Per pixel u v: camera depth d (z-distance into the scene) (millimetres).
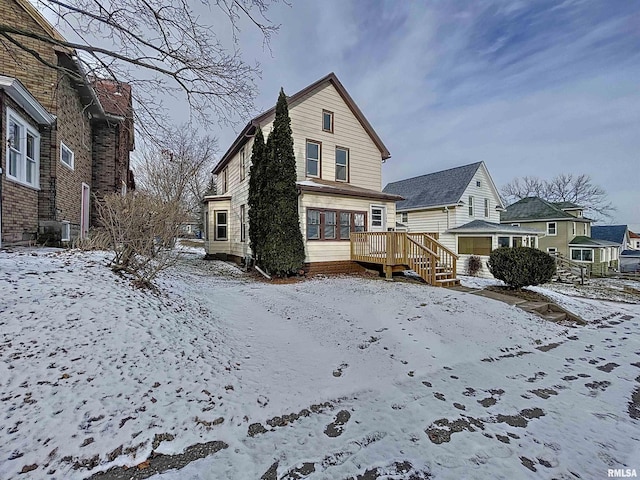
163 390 2771
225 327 4680
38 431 2088
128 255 5336
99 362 2885
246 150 12891
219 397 2852
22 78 7465
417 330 5062
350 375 3584
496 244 16719
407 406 2998
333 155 12844
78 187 9836
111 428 2242
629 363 4289
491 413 2922
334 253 11102
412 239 9211
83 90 9422
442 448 2375
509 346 4789
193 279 8766
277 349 4156
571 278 18047
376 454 2281
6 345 2750
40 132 7680
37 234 7422
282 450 2279
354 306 6305
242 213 13312
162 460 2072
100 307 3768
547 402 3174
